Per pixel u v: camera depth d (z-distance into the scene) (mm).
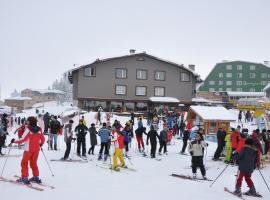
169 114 34562
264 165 16750
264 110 30000
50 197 8883
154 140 18141
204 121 24969
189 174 13852
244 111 48719
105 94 49906
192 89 52125
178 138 27766
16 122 46500
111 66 50188
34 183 10227
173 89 51469
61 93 121812
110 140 15875
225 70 98750
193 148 12703
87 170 13398
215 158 18000
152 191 10320
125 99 50312
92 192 9734
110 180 11719
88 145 22062
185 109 50531
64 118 35562
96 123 34375
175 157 18703
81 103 49656
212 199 9680
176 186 11273
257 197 10234
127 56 50312
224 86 98625
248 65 97500
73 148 20141
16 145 20172
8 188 9547
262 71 96875
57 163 14602
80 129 16734
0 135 15641
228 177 13500
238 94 87688
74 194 9367
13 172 11961
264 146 16828
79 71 49531
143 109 50781
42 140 10297
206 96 83500
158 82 51219
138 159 17500
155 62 51219
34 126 10070
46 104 107812
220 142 17859
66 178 11594
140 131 19562
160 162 16844
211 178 13195
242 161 10234
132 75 50562
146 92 50844
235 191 10312
